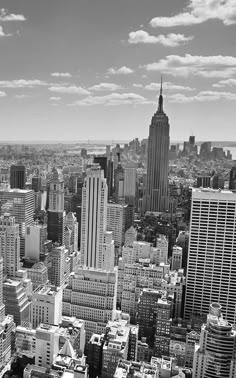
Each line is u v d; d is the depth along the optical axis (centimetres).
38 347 13200
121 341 14775
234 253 19288
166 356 15388
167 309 17188
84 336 16475
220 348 14188
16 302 18712
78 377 12400
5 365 14750
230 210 18988
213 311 15688
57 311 17325
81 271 19100
